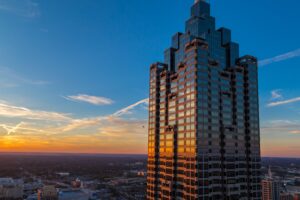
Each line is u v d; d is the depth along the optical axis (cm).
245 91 19200
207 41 18775
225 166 17075
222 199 16712
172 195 17525
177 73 18888
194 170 16012
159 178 19362
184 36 19488
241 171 17888
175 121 18325
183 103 17762
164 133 19225
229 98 18312
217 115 17438
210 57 18650
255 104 19325
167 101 19538
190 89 17288
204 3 19775
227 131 17662
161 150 19375
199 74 17050
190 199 16050
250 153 18400
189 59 17725
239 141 18188
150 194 19812
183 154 17112
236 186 17362
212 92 17475
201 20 19012
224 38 19862
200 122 16550
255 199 18025
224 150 17262
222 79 18225
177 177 17512
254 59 19888
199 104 16725
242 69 19300
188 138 16850
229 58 19550
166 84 19800
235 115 18412
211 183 16325
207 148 16538
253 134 18800
